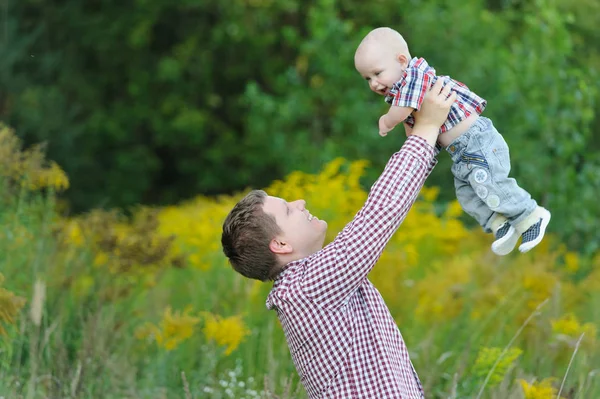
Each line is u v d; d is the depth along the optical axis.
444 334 6.91
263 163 21.30
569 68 12.23
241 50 22.00
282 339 6.71
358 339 3.62
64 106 21.25
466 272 7.48
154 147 23.22
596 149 13.50
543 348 6.20
